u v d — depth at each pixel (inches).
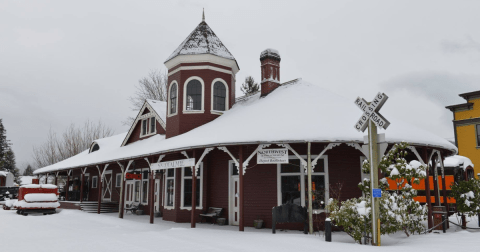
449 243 354.9
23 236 431.5
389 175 422.3
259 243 364.2
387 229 372.8
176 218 627.5
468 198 510.6
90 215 746.2
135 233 445.7
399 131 483.2
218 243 364.8
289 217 452.8
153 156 621.3
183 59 703.7
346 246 343.6
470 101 1003.3
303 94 584.4
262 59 681.6
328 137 436.1
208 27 753.6
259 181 543.5
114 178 1000.9
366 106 360.8
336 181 512.4
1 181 1722.4
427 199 484.1
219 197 600.1
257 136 455.2
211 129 561.6
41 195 771.4
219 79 708.7
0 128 2268.7
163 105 862.5
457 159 719.7
